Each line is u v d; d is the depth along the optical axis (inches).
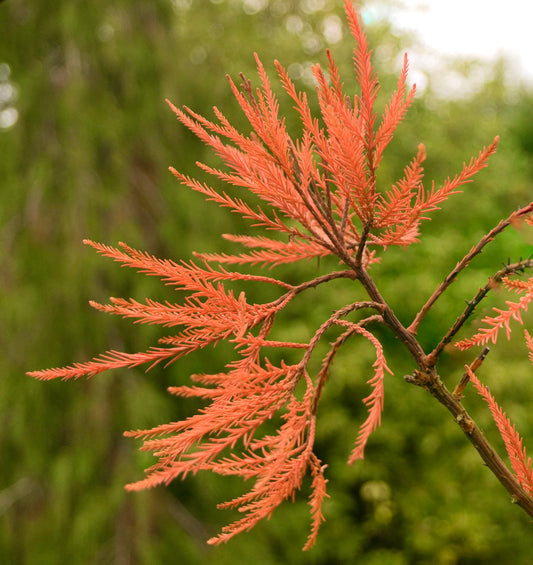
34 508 150.1
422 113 246.1
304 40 221.1
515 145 331.0
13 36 153.9
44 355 144.6
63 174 147.9
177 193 159.2
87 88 149.9
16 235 149.8
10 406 145.9
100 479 144.4
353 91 186.4
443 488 197.6
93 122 147.4
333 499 194.7
